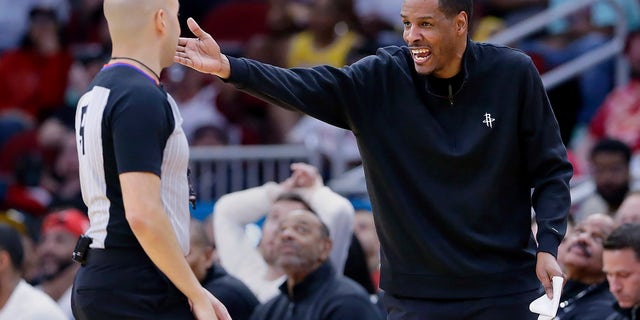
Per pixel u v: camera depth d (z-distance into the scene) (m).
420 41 12.22
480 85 12.45
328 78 12.46
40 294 18.31
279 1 30.67
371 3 31.17
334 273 16.70
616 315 15.24
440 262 12.45
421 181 12.46
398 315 12.75
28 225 25.42
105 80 11.09
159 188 10.82
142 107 10.84
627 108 25.78
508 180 12.51
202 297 10.98
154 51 11.27
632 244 14.71
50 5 34.06
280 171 24.56
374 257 19.84
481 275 12.44
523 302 12.54
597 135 25.94
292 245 16.36
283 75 12.23
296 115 28.70
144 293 11.02
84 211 25.47
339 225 17.78
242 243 18.73
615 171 21.41
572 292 16.31
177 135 11.15
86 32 33.69
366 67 12.64
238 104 29.30
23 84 31.73
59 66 31.97
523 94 12.44
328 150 24.36
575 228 16.80
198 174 24.73
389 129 12.55
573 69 26.34
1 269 17.97
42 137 29.70
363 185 23.36
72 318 20.83
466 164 12.37
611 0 26.41
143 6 11.16
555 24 29.00
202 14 32.59
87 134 11.03
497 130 12.41
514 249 12.52
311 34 29.36
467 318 12.46
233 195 19.00
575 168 24.77
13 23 34.47
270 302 16.80
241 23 32.00
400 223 12.64
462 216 12.41
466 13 12.31
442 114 12.49
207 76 29.75
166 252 10.76
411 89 12.54
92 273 11.06
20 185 27.95
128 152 10.73
